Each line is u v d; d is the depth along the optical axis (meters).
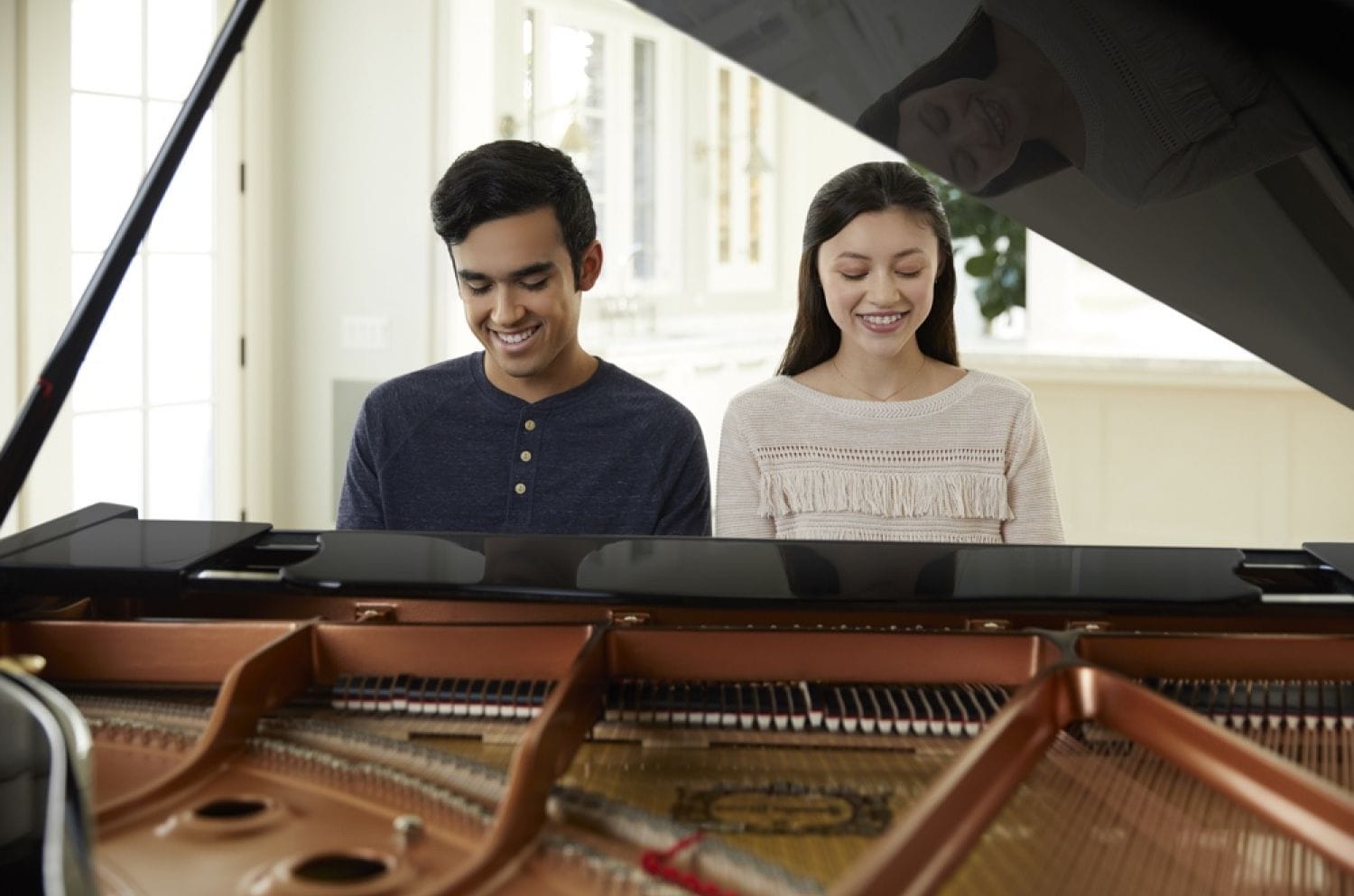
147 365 4.99
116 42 4.76
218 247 5.29
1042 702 1.43
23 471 1.59
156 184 1.66
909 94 1.51
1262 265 1.57
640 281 7.16
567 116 6.43
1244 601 1.63
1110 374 5.19
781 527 2.32
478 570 1.73
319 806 1.35
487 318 2.07
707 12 1.51
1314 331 1.65
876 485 2.28
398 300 5.51
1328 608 1.62
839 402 2.32
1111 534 5.36
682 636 1.58
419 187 5.46
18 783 1.10
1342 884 1.18
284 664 1.54
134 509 2.05
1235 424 5.19
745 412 2.35
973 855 1.22
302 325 5.63
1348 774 1.42
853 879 1.00
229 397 5.37
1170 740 1.40
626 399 2.25
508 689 1.58
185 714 1.56
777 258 8.34
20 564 1.68
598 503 2.22
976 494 2.28
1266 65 1.37
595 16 6.64
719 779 1.43
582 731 1.44
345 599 1.71
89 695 1.61
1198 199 1.50
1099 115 1.46
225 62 1.69
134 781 1.40
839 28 1.47
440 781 1.39
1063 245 1.67
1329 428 5.12
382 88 5.46
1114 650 1.57
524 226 2.00
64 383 1.61
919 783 1.42
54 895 0.96
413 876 1.20
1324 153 1.42
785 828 1.31
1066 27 1.41
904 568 1.77
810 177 8.34
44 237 4.46
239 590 1.66
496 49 5.81
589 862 1.20
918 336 2.44
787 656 1.59
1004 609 1.63
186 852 1.24
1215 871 1.20
